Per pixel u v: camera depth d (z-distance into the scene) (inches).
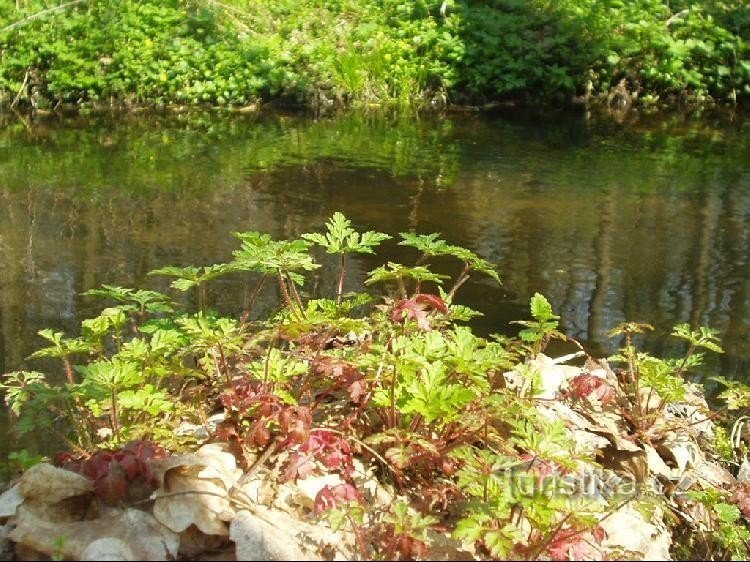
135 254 218.7
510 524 102.1
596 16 469.7
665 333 188.2
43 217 245.0
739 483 135.4
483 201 270.4
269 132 360.8
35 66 398.6
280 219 248.2
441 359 115.3
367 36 457.4
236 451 114.9
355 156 321.7
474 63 441.1
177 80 407.2
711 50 449.7
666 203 272.7
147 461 105.9
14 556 102.0
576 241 237.9
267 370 115.8
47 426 124.0
